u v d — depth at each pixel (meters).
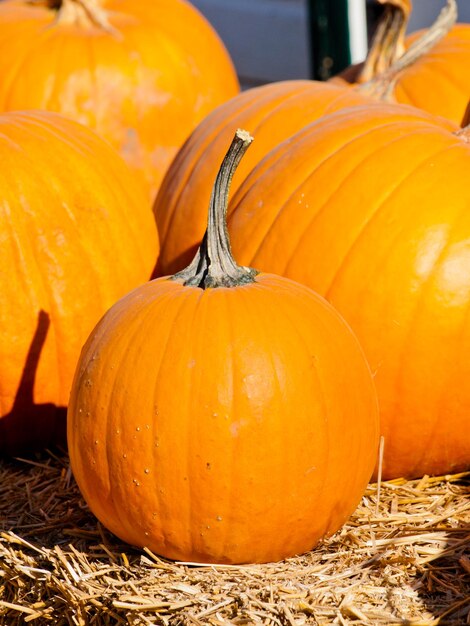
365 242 1.04
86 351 0.97
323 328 0.95
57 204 1.11
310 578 0.94
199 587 0.93
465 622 0.90
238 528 0.94
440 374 1.03
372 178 1.05
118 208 1.15
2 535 1.01
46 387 1.12
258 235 1.08
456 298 1.02
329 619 0.91
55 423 1.14
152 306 0.95
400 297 1.02
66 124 1.18
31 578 0.98
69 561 0.98
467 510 1.02
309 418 0.93
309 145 1.10
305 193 1.07
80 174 1.14
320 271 1.05
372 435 0.97
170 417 0.93
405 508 1.03
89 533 1.01
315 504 0.95
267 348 0.93
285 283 0.97
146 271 1.17
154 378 0.93
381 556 0.95
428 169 1.05
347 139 1.09
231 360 0.93
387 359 1.03
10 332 1.10
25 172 1.11
